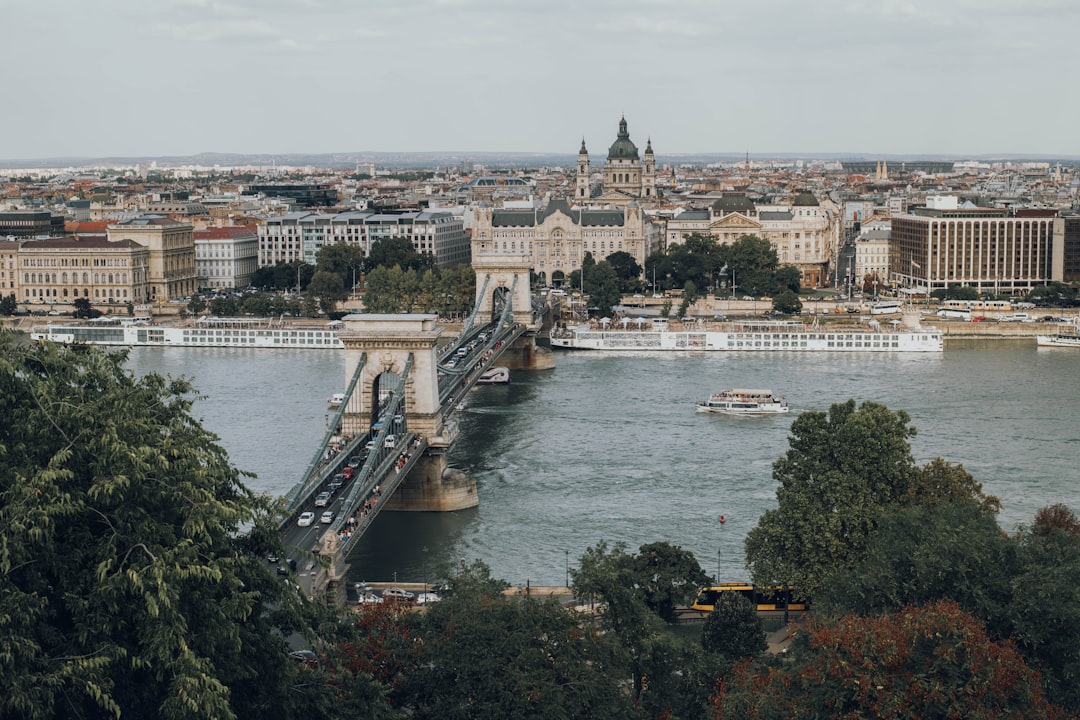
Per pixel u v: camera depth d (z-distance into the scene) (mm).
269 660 163750
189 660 142750
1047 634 189500
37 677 138375
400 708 183000
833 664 174625
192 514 155000
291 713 162750
